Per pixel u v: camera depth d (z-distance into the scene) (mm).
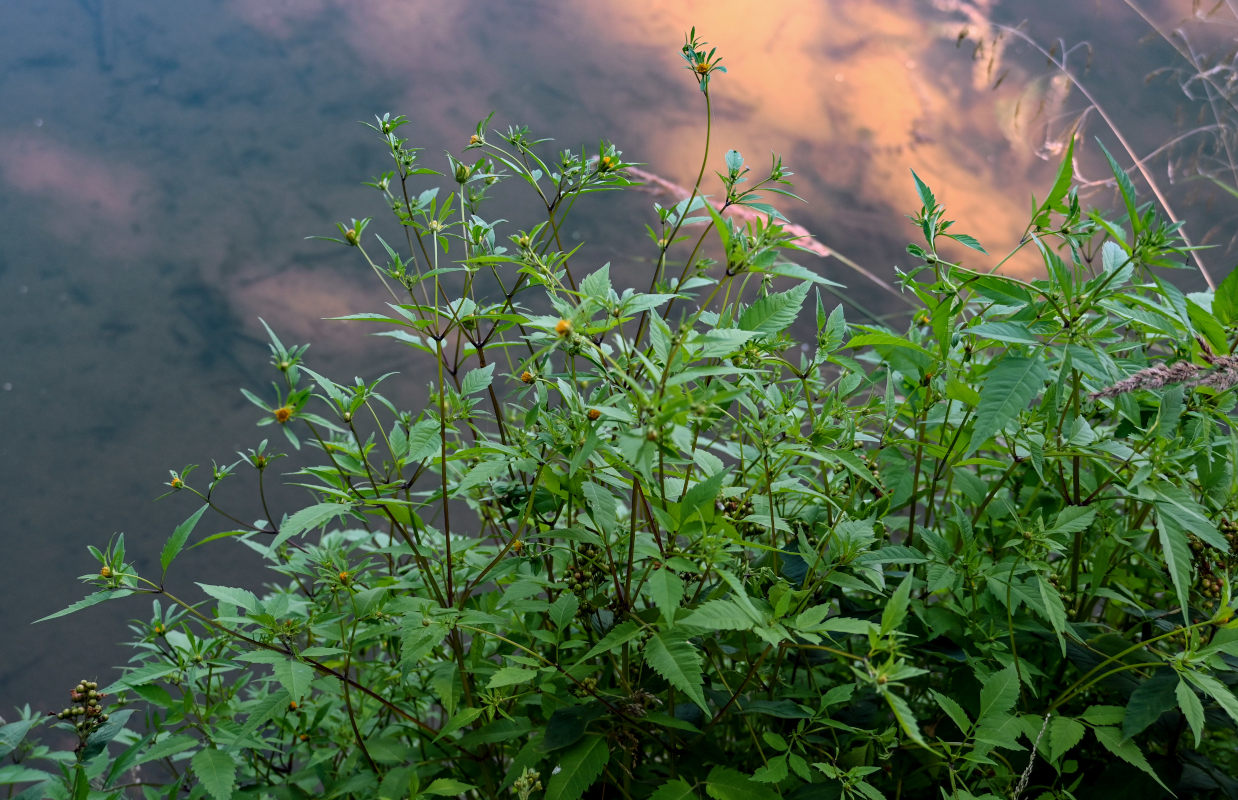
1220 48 6953
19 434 5727
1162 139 6340
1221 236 5328
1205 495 2168
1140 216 2035
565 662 2203
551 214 2240
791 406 2029
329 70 8047
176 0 8797
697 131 7457
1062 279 1868
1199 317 1854
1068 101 6875
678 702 2137
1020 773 2129
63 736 4371
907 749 2070
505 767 2520
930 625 2125
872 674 1435
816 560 1983
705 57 2021
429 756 2416
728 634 2236
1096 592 2182
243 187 7129
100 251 6824
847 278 6348
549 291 1945
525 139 2273
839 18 8359
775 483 1988
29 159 7320
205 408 5996
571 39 8281
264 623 1996
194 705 2285
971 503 2525
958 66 7848
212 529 5441
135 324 6410
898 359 2246
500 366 3756
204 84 8016
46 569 5129
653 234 2213
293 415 1795
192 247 6891
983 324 1835
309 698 2527
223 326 6379
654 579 1599
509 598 2111
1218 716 2020
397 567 2748
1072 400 2143
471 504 2770
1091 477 2453
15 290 6438
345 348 6273
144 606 5094
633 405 1738
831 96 7746
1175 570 1842
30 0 8664
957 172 7188
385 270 2125
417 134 7387
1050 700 2332
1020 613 2176
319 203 7043
